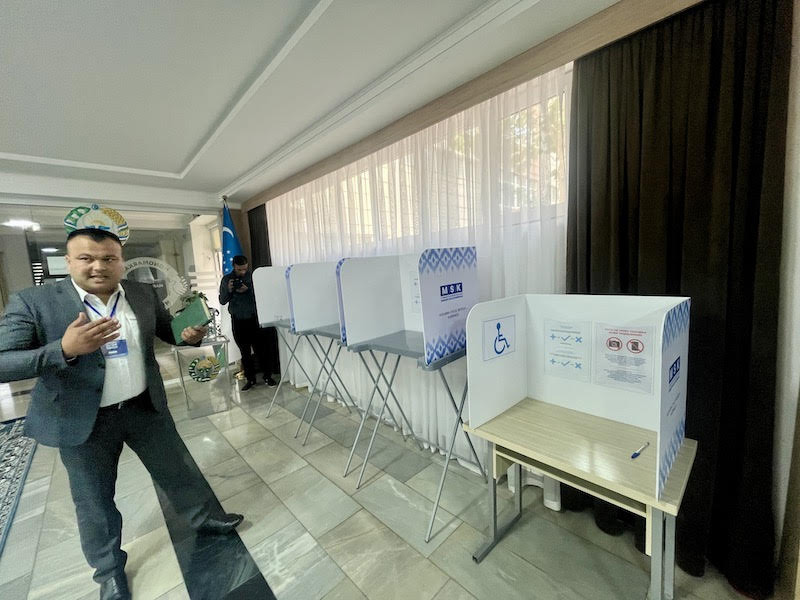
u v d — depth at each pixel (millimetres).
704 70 1155
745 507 1154
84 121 2051
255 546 1533
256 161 2924
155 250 3875
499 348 1327
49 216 3131
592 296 1273
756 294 1099
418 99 1953
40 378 1191
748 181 1107
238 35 1440
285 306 3139
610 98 1358
